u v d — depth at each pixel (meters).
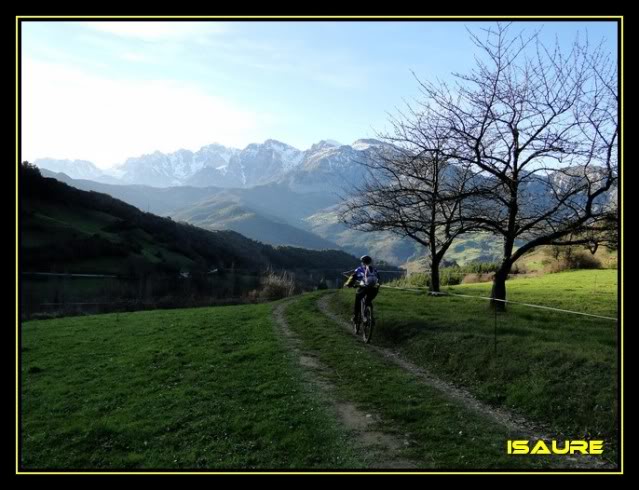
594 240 16.41
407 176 22.14
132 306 46.56
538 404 9.59
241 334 19.41
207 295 58.50
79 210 102.88
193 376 13.66
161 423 10.30
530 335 13.70
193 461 8.35
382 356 14.66
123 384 13.81
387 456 7.90
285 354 15.28
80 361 17.52
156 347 18.17
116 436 9.93
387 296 26.62
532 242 17.66
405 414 9.62
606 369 9.97
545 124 16.62
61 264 70.38
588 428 8.53
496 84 16.78
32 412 12.11
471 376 11.92
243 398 11.30
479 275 42.72
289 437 8.82
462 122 17.39
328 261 139.12
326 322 21.02
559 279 33.72
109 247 80.56
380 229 22.98
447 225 23.09
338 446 8.35
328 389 11.61
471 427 8.94
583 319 16.97
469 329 15.07
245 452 8.50
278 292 52.66
